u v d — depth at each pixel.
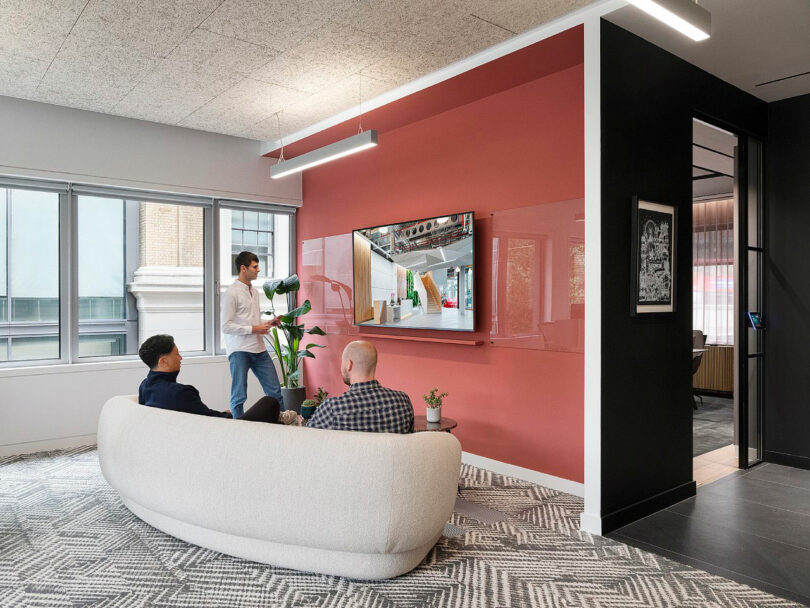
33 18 3.26
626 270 3.24
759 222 4.49
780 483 3.97
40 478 4.03
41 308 5.01
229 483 2.57
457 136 4.56
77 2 3.07
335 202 5.93
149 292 5.57
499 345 4.21
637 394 3.32
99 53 3.76
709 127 4.14
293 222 6.55
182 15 3.23
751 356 4.40
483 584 2.51
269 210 6.33
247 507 2.54
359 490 2.37
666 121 3.51
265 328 5.08
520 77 3.92
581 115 3.67
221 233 6.07
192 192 5.64
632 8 2.94
